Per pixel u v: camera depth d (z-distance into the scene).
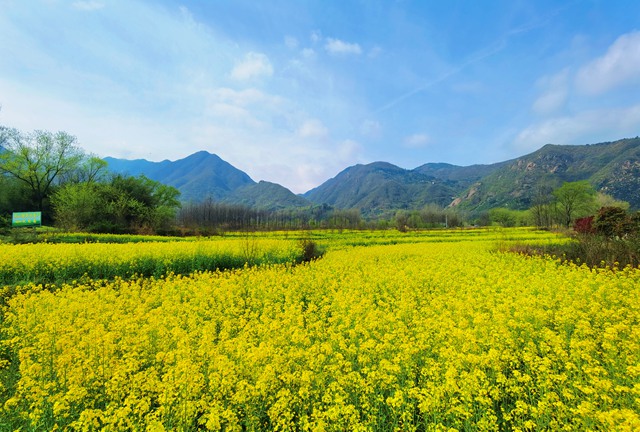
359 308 9.53
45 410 5.41
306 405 5.41
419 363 7.15
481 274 16.84
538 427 4.97
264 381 5.50
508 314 9.09
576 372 6.48
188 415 5.11
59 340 7.20
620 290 12.52
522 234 47.03
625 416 4.33
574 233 35.75
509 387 5.94
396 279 14.81
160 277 17.42
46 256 17.25
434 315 9.62
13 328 8.81
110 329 8.86
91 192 46.31
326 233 50.69
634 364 6.46
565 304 10.41
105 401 6.02
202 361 6.63
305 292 13.85
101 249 20.14
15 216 43.19
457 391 5.57
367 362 6.82
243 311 11.41
